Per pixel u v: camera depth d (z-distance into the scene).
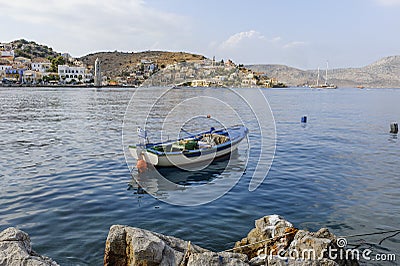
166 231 8.51
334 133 25.84
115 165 14.85
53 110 42.22
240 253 6.54
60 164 14.93
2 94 73.62
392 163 15.82
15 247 5.56
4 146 19.05
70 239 7.95
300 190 11.66
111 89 107.94
